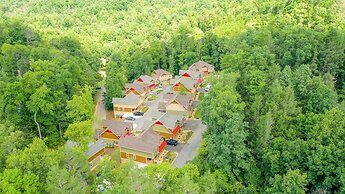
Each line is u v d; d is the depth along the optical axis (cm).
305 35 6100
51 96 5925
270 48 6325
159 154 5659
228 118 4350
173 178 3300
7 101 5534
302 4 10012
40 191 3102
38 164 3303
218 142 4288
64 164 3444
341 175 3550
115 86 8425
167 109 7356
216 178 4050
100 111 8350
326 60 5800
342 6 10075
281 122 4388
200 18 16062
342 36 5953
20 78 5800
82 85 7325
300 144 3953
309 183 3962
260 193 4038
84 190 3142
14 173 3033
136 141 5588
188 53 11338
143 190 2914
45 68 6219
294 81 5028
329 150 3709
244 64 5634
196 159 4656
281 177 3788
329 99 4594
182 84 8619
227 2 17212
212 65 10912
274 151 4112
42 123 5881
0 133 4025
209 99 4778
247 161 4284
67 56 7819
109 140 6325
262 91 4909
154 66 11431
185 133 6500
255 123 4509
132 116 7700
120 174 3098
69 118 5975
